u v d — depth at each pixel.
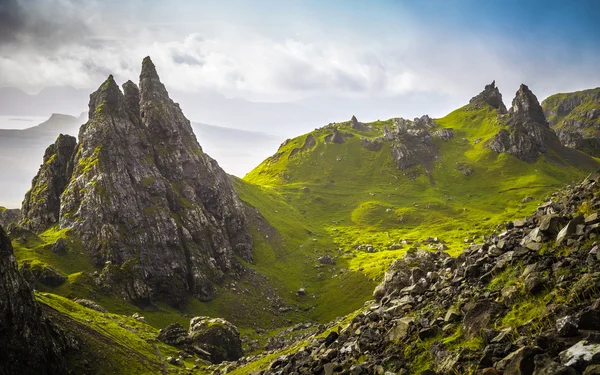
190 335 119.56
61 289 144.62
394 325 26.84
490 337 18.70
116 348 89.38
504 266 25.78
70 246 170.50
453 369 18.38
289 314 189.12
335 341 32.44
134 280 163.12
